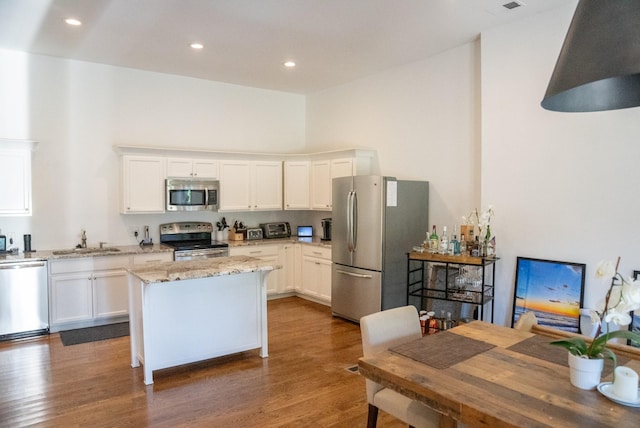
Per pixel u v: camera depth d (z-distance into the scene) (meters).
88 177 5.28
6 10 3.65
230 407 3.04
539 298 3.70
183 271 3.50
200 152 5.69
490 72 4.06
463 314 4.26
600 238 3.40
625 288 1.61
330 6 3.56
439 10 3.63
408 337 2.52
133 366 3.71
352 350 4.16
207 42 4.47
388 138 5.47
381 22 3.90
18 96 4.86
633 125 3.21
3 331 4.35
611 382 1.75
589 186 3.45
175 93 5.84
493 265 4.02
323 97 6.61
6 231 4.85
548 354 2.08
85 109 5.24
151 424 2.81
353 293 4.95
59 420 2.85
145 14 3.74
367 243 4.74
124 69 5.46
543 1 3.47
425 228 4.95
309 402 3.12
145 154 5.34
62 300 4.64
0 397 3.17
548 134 3.68
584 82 1.29
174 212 5.89
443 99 4.77
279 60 5.08
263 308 3.97
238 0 3.46
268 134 6.70
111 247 5.34
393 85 5.38
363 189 4.76
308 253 5.96
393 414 2.24
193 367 3.74
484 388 1.71
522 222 3.86
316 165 6.11
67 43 4.53
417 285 4.84
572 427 1.43
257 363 3.84
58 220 5.12
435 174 4.88
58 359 3.88
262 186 6.25
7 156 4.51
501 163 4.00
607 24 1.27
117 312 4.94
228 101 6.29
